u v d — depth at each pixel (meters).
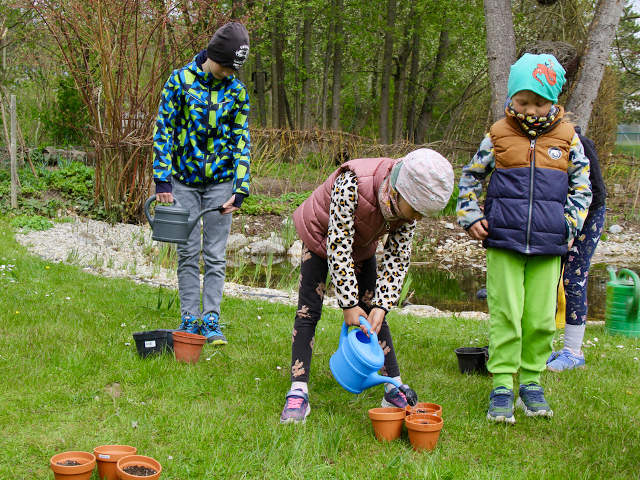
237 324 4.36
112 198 9.44
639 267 9.36
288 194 12.38
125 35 8.86
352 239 2.62
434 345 4.23
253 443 2.41
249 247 9.94
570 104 7.50
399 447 2.45
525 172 2.83
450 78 23.03
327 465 2.27
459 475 2.24
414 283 8.04
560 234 2.83
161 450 2.31
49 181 10.25
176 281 6.26
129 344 3.47
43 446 2.27
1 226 7.95
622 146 23.41
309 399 2.97
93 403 2.67
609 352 4.21
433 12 19.72
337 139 12.58
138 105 9.32
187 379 3.03
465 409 2.93
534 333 2.93
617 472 2.34
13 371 2.90
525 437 2.66
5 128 10.83
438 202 2.31
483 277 8.60
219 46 3.53
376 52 23.47
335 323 4.65
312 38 22.75
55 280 5.08
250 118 22.94
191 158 3.71
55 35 9.18
